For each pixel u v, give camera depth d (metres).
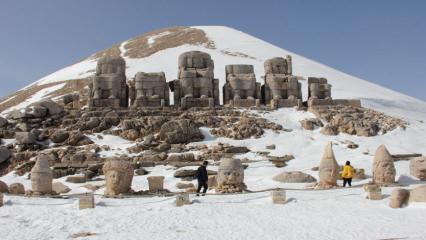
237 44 89.38
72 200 16.25
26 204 15.55
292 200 15.63
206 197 16.36
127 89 34.97
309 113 33.62
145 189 19.73
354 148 27.95
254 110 33.56
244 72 35.56
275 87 35.25
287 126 31.44
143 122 29.83
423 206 13.92
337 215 13.27
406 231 11.18
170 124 28.52
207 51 83.62
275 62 36.50
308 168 23.72
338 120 31.59
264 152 26.80
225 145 27.22
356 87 69.69
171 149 27.02
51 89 74.00
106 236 11.38
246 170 23.83
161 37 99.62
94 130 29.59
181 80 33.94
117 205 15.34
